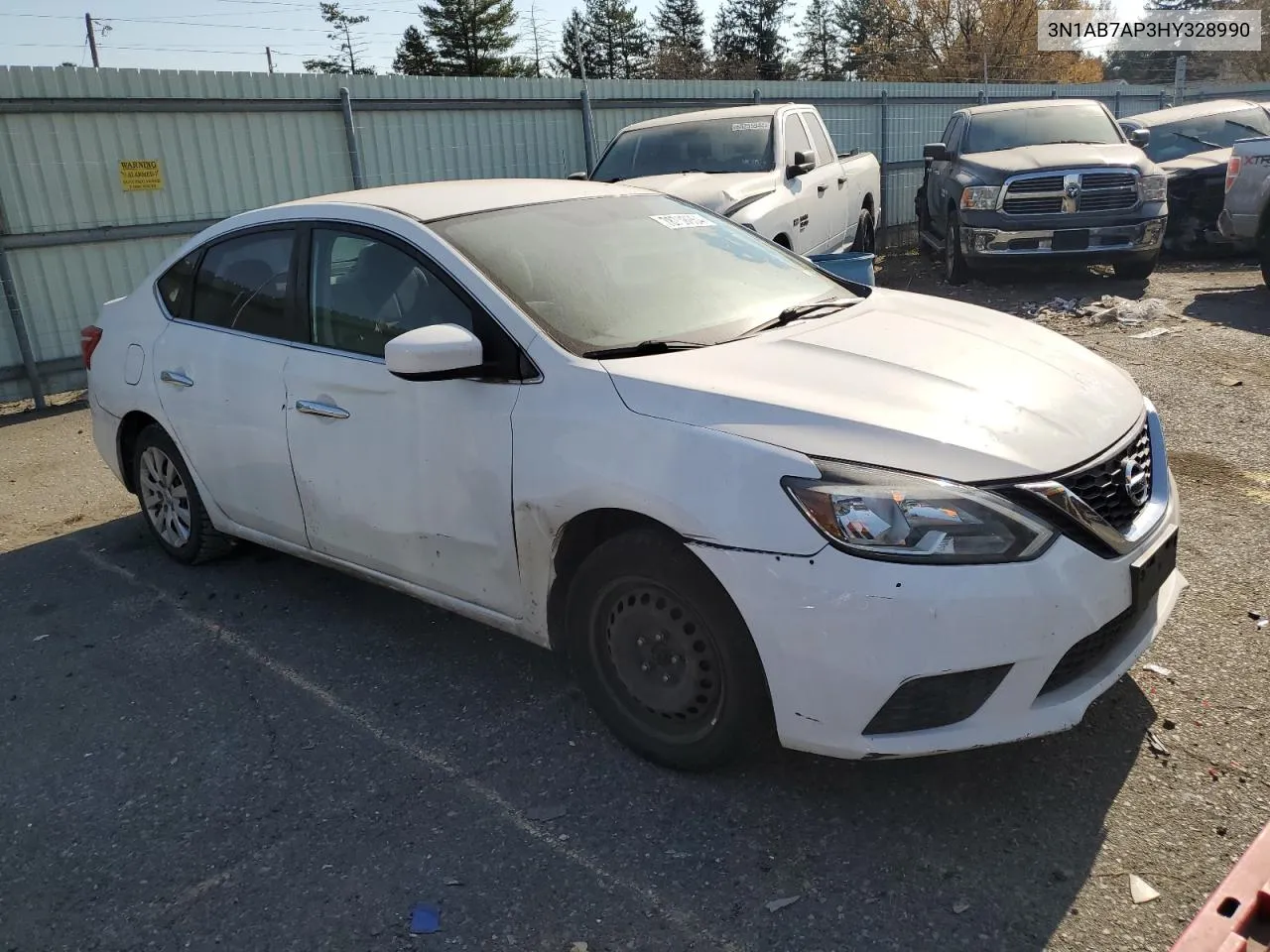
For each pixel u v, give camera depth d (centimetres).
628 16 7381
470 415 328
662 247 395
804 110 1012
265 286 414
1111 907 247
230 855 288
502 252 357
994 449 268
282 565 493
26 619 451
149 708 371
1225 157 1227
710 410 283
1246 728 312
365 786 315
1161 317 887
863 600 254
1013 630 256
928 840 275
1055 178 1017
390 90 1038
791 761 313
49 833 304
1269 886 212
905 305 390
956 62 4341
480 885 270
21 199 842
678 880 267
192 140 925
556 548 315
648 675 305
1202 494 498
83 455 720
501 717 349
